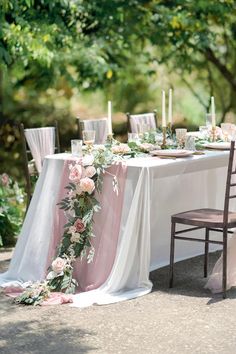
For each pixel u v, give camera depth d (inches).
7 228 283.9
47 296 212.4
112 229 219.0
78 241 221.0
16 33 343.9
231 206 274.5
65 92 477.1
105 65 416.8
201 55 504.1
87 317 198.5
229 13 444.5
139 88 498.3
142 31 430.3
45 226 230.4
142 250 217.0
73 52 411.5
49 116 471.2
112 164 220.5
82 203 220.4
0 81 428.8
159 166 217.6
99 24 423.2
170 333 186.1
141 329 189.3
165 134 247.3
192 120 515.2
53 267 218.5
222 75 507.5
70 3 379.6
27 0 326.0
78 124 272.8
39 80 423.2
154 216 242.2
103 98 489.4
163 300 211.5
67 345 179.5
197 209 237.1
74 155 228.8
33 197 232.8
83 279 221.8
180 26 434.9
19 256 232.8
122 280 216.1
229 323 192.9
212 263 250.8
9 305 209.8
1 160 440.1
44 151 263.9
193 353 173.3
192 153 238.1
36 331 189.0
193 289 221.8
